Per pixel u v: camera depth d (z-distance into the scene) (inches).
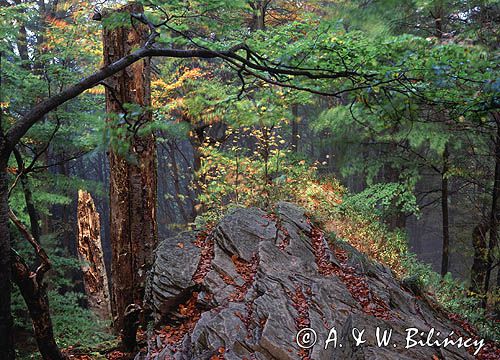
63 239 705.6
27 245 341.1
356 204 411.2
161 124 175.0
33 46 327.3
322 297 233.0
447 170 365.4
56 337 313.9
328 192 435.5
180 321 255.4
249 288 246.2
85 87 154.5
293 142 512.1
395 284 287.3
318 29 140.6
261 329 203.0
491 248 373.7
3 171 145.3
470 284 394.6
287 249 285.3
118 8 200.8
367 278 271.6
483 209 428.1
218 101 177.0
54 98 150.4
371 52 137.7
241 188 423.8
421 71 135.1
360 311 231.6
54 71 247.1
